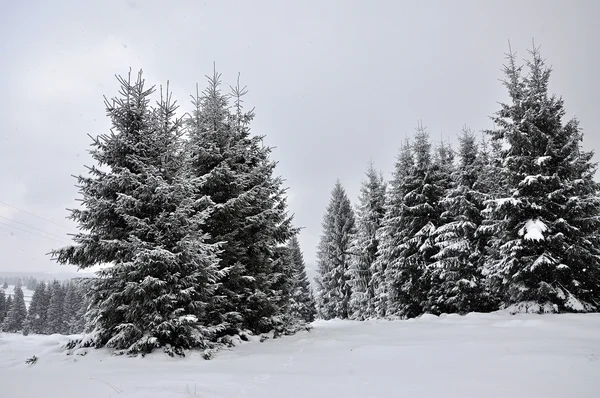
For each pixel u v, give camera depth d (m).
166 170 10.89
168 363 8.59
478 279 21.27
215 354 10.10
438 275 22.50
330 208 41.44
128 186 10.37
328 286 39.16
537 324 12.98
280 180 17.69
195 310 10.48
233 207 13.81
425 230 23.94
